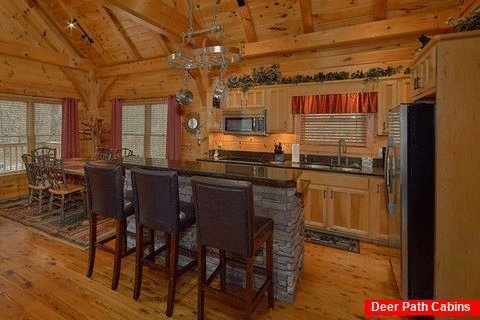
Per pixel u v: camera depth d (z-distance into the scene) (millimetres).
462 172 1878
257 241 1998
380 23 3699
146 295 2424
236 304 1935
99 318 2129
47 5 5293
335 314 2195
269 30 4480
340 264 3021
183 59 2846
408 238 2170
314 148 4426
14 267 2873
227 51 2549
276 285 2383
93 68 6652
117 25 5328
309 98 4211
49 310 2209
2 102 5430
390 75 3699
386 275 2785
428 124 2094
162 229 2205
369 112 3869
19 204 5160
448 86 1867
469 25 1841
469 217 1882
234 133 4918
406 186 2154
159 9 3848
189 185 2814
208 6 4277
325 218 3844
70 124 6289
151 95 6340
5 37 5230
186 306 2283
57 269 2842
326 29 4195
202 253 2035
